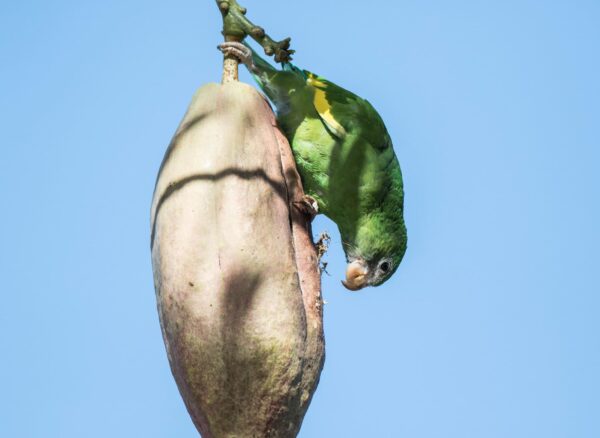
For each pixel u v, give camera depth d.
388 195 9.09
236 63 7.04
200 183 6.37
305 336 6.40
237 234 6.26
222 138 6.52
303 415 6.49
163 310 6.31
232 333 6.12
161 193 6.47
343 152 8.58
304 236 6.89
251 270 6.23
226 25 7.05
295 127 8.43
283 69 8.30
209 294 6.14
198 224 6.28
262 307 6.20
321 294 6.79
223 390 6.16
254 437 6.23
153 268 6.47
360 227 9.05
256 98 6.86
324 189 8.70
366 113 8.74
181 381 6.32
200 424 6.37
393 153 9.15
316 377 6.54
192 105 6.81
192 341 6.16
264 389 6.18
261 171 6.52
